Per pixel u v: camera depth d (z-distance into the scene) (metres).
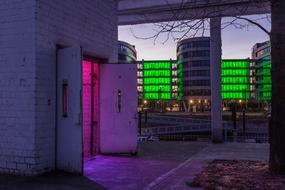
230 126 27.08
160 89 137.88
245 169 7.36
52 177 6.79
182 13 10.66
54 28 7.63
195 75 116.88
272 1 6.87
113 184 6.16
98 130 9.93
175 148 11.49
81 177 6.79
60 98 7.50
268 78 121.62
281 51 6.71
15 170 7.12
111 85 9.87
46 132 7.27
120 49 123.56
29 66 7.05
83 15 8.92
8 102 7.24
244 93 128.38
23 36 7.11
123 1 13.39
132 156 9.61
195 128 32.62
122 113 9.81
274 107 6.78
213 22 10.84
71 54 7.22
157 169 7.63
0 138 7.31
